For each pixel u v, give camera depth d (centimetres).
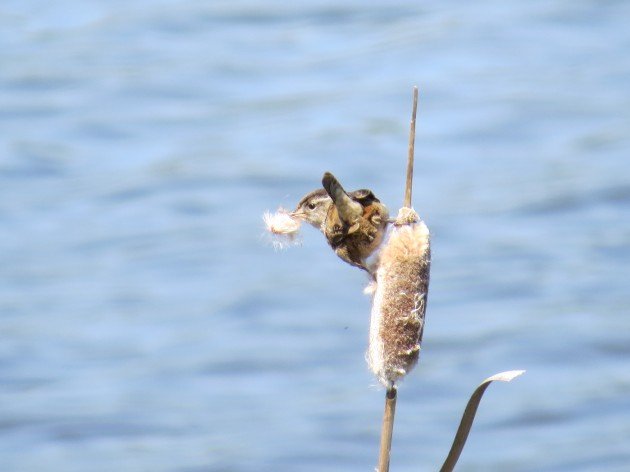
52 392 5872
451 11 13288
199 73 11488
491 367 5953
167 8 13650
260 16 13300
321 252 7625
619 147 9119
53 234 7962
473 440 5341
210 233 7862
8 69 11506
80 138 9906
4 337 6406
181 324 6631
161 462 5112
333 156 9281
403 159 9281
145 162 9350
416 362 1219
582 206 8044
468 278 7031
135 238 7838
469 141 9625
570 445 5216
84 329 6575
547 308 6525
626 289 6731
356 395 5778
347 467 5100
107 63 11731
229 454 5166
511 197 8294
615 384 5753
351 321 6531
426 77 11194
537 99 10319
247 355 6203
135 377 5953
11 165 9231
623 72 10938
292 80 11431
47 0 14200
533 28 12475
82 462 5159
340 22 13150
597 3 13038
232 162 9138
